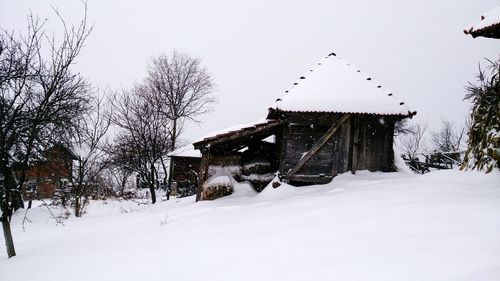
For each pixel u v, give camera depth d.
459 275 2.55
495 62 7.02
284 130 10.50
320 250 3.75
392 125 10.54
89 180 15.21
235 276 3.36
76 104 8.78
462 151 17.27
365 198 6.14
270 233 4.88
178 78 29.34
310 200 7.06
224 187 10.93
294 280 3.03
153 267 4.11
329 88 10.41
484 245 3.06
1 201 6.97
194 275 3.58
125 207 15.38
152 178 19.11
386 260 3.12
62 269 4.73
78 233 8.46
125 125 20.34
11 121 6.89
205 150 10.95
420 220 4.16
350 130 10.30
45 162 12.58
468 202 4.56
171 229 6.69
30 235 9.75
